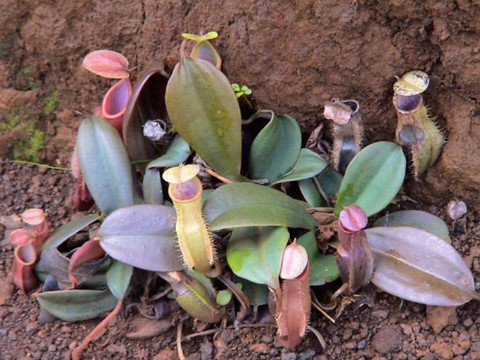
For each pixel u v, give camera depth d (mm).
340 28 521
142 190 562
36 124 642
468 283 471
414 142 513
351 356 500
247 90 553
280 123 556
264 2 532
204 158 524
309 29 528
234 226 459
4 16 604
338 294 490
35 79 631
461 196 541
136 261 482
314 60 536
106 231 487
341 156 536
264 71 553
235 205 477
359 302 509
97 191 523
